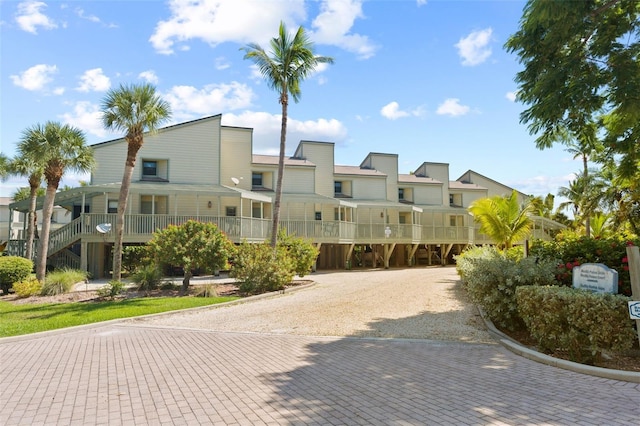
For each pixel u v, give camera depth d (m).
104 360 6.76
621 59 8.80
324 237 26.70
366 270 28.25
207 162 26.19
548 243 10.31
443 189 40.97
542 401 4.66
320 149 33.41
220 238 15.64
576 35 9.37
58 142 17.34
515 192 20.64
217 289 16.34
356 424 4.08
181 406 4.66
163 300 13.43
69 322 9.84
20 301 14.65
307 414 4.36
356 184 34.19
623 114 9.17
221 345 7.84
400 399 4.79
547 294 6.67
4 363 6.62
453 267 32.00
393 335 8.58
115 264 15.47
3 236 43.94
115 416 4.40
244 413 4.43
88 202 25.31
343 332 8.92
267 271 15.30
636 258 6.05
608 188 25.31
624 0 8.95
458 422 4.09
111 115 15.66
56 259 22.05
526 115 10.20
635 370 5.80
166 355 7.08
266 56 18.58
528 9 9.39
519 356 6.81
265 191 29.00
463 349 7.34
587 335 6.18
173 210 25.05
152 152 25.11
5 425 4.20
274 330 9.26
